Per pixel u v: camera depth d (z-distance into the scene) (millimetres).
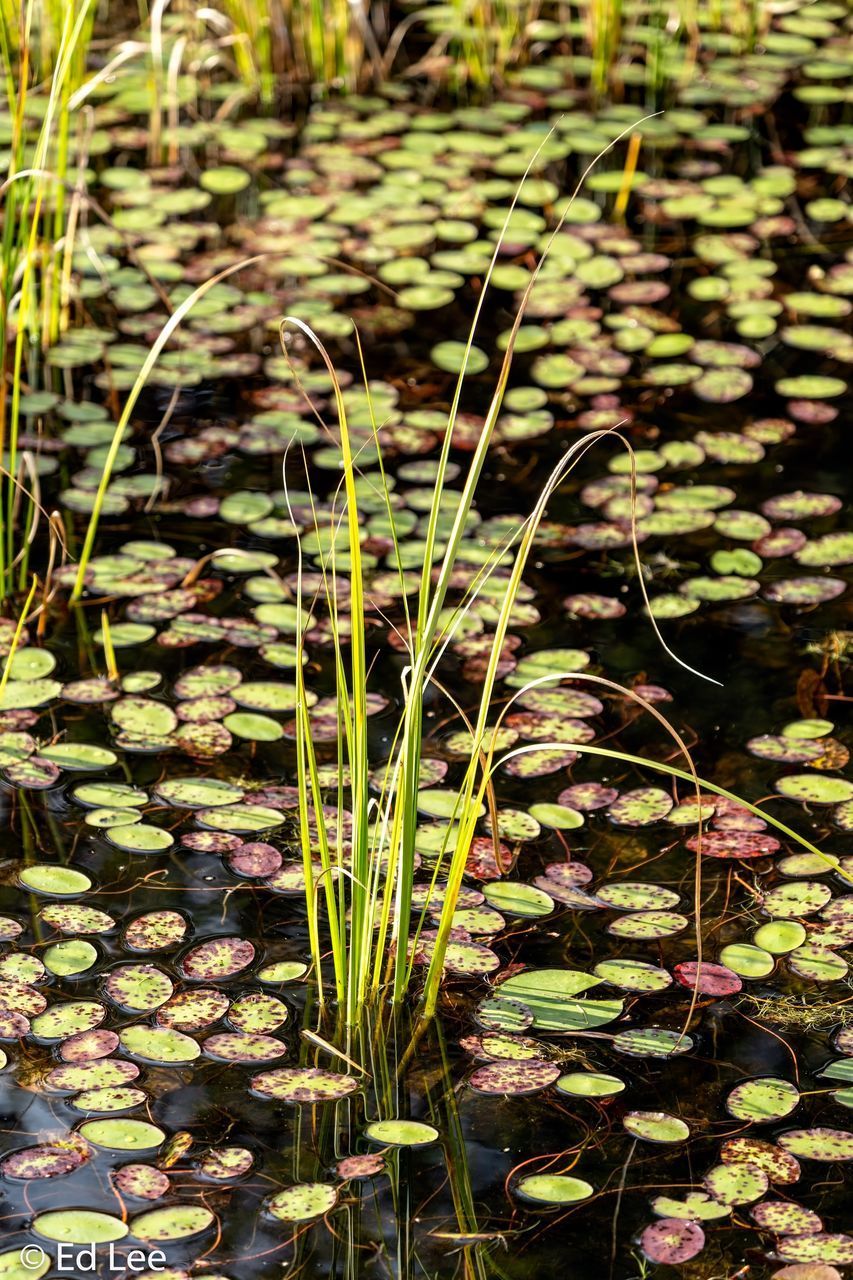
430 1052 1872
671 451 3260
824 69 5195
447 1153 1735
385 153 4660
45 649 2635
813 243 4160
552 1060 1854
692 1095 1810
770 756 2406
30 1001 1900
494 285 3930
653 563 2916
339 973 1878
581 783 2355
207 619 2723
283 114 4938
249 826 2234
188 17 5066
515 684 2570
